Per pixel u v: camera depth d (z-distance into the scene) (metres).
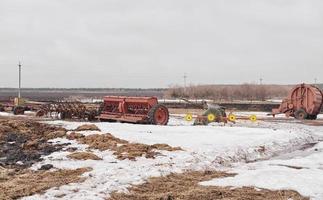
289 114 38.84
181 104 58.38
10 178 12.30
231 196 10.68
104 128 23.25
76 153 15.54
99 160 14.79
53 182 11.59
